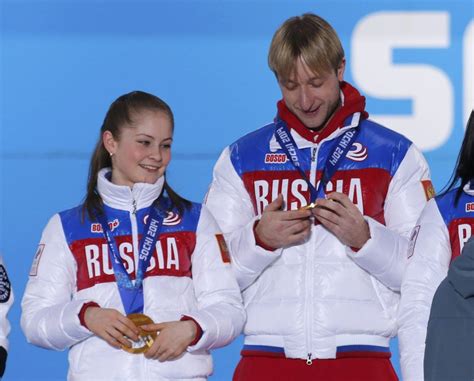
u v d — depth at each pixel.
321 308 14.27
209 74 21.78
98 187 14.34
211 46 21.80
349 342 14.25
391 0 21.56
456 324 11.96
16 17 21.73
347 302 14.29
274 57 14.26
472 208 13.66
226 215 15.09
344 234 14.01
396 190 14.73
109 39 21.81
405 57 21.55
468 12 21.56
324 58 14.04
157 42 21.84
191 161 21.58
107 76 21.77
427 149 21.47
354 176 14.71
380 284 14.49
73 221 14.26
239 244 14.54
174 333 13.29
